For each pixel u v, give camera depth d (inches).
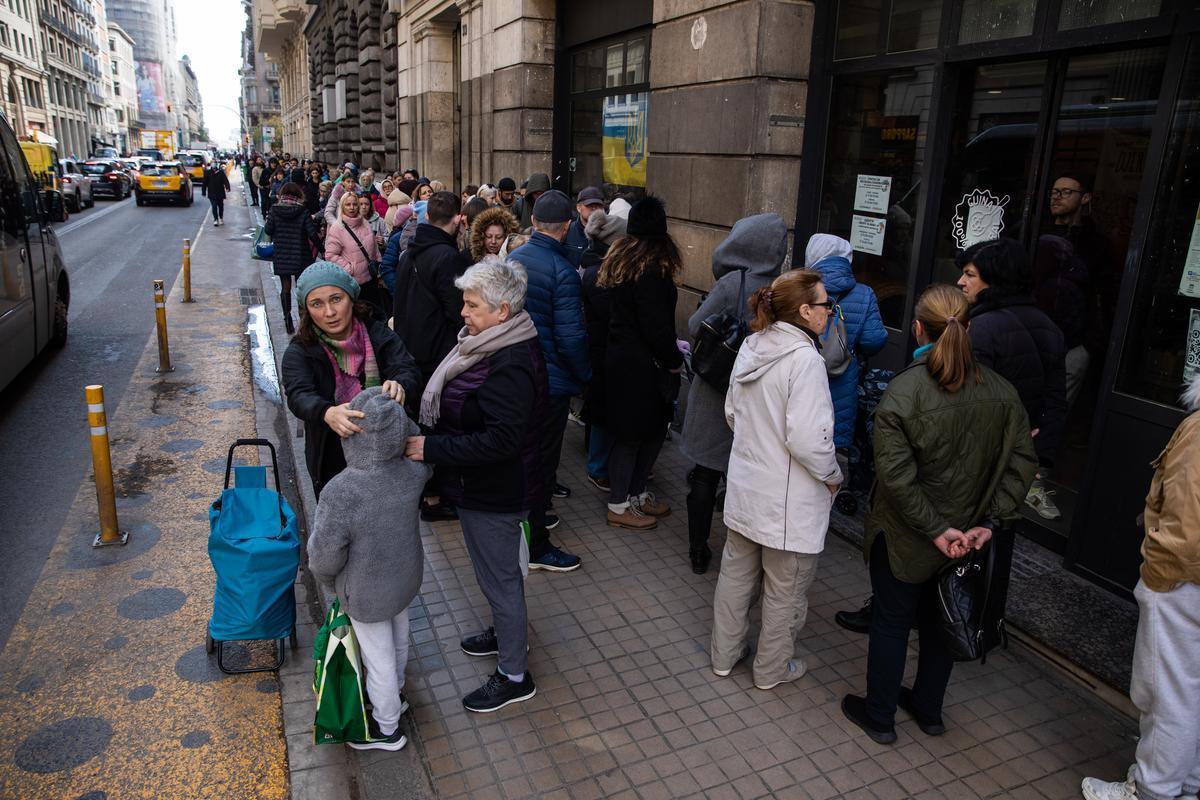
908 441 107.8
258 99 3826.3
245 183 1573.6
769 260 162.2
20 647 152.2
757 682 135.9
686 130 270.2
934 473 108.4
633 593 167.0
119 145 4224.9
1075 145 174.1
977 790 115.0
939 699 124.6
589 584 170.4
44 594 171.3
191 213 1199.6
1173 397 146.5
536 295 169.5
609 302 185.2
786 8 230.8
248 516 136.3
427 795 112.0
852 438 187.3
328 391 128.2
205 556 189.2
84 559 186.5
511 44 421.7
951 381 105.8
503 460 118.6
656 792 113.4
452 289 184.5
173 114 7445.9
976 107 195.0
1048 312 183.6
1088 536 163.3
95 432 186.7
